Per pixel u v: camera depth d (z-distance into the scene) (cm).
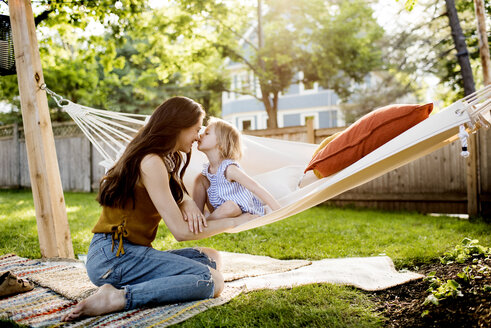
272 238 399
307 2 1140
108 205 202
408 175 608
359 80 1227
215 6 978
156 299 198
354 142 236
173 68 1098
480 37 570
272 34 1175
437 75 1064
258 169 315
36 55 314
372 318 192
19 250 359
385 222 486
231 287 232
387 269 269
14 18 310
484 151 516
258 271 276
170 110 204
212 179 249
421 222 484
